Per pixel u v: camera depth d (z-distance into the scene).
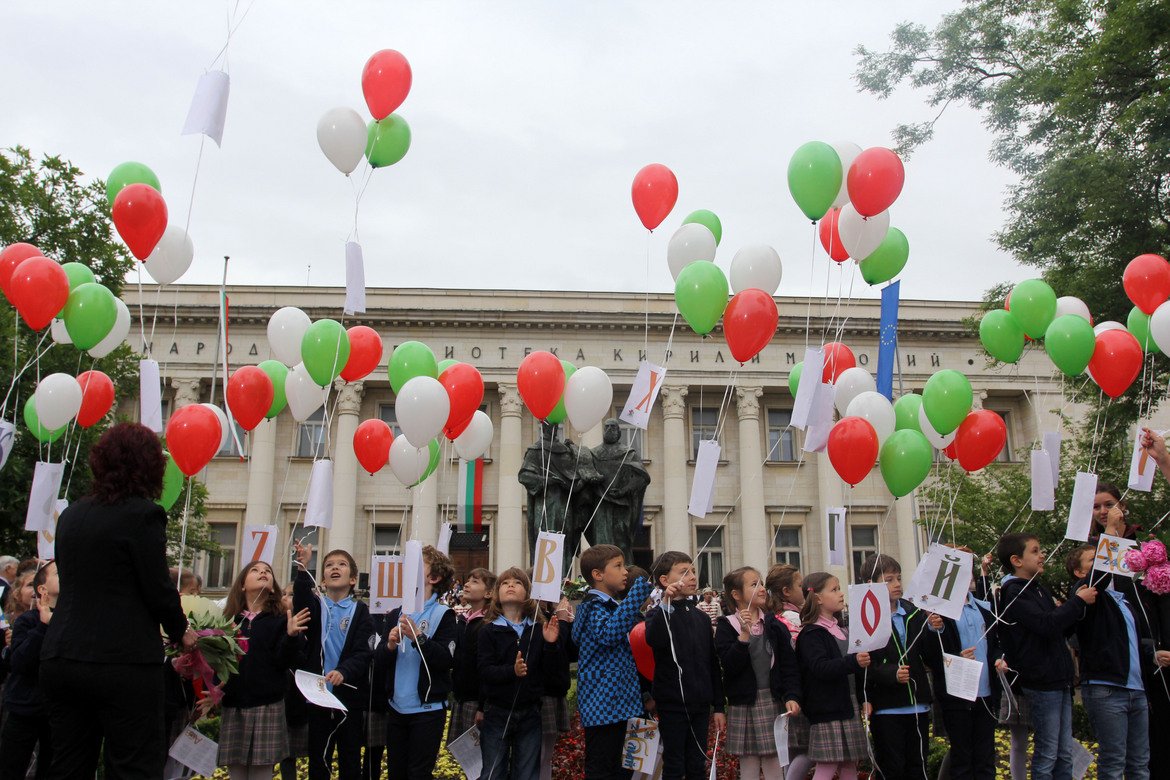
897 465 6.94
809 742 6.62
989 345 8.73
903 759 6.59
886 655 6.75
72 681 4.23
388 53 8.09
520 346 33.47
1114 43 14.48
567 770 8.18
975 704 6.83
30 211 19.81
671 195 8.48
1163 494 17.47
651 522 32.88
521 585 6.73
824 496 32.81
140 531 4.41
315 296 33.16
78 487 17.72
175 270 8.59
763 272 7.96
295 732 7.20
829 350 9.04
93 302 8.30
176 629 4.61
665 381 33.28
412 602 6.57
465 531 31.36
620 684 6.19
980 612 7.23
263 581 6.55
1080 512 7.24
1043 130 16.11
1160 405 24.25
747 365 33.72
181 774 6.41
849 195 7.32
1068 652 6.83
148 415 8.34
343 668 6.49
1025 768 7.29
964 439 7.51
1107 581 7.05
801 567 33.22
